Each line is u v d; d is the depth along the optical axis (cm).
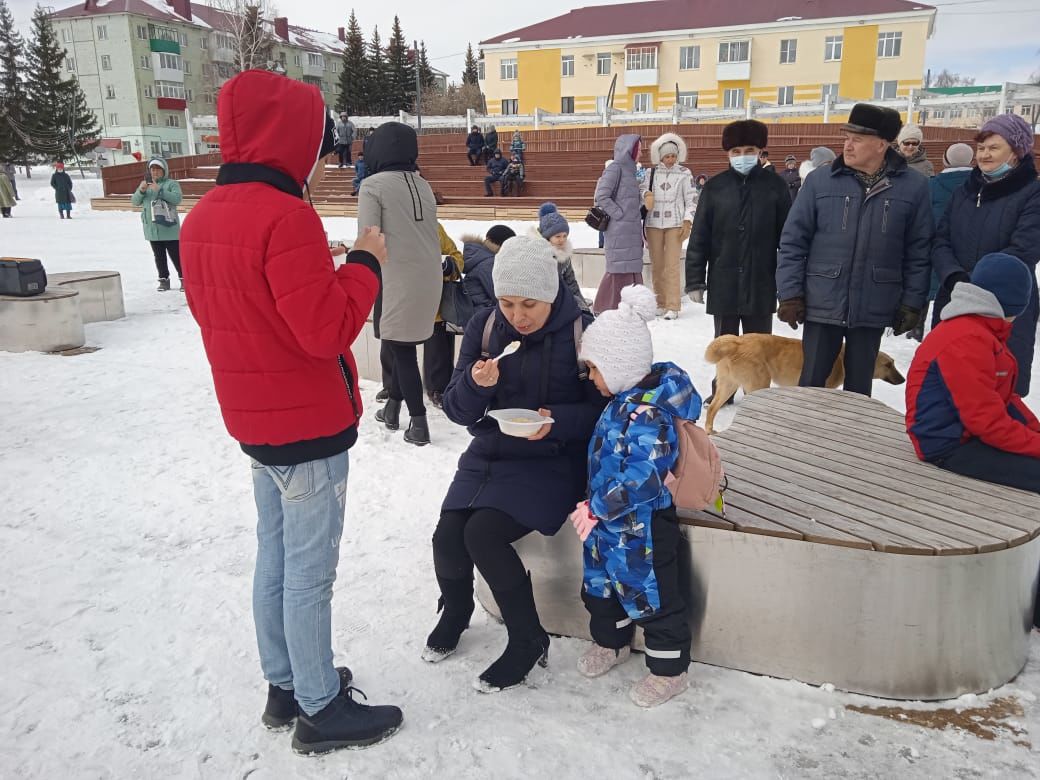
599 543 232
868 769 201
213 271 178
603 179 753
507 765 204
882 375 482
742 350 468
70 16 5619
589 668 242
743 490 262
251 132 179
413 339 439
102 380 586
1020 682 237
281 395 185
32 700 230
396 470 417
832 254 389
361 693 222
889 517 238
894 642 224
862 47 4106
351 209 2102
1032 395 523
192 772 203
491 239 524
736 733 215
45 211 2341
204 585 297
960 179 580
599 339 227
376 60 6481
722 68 4275
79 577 302
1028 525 232
